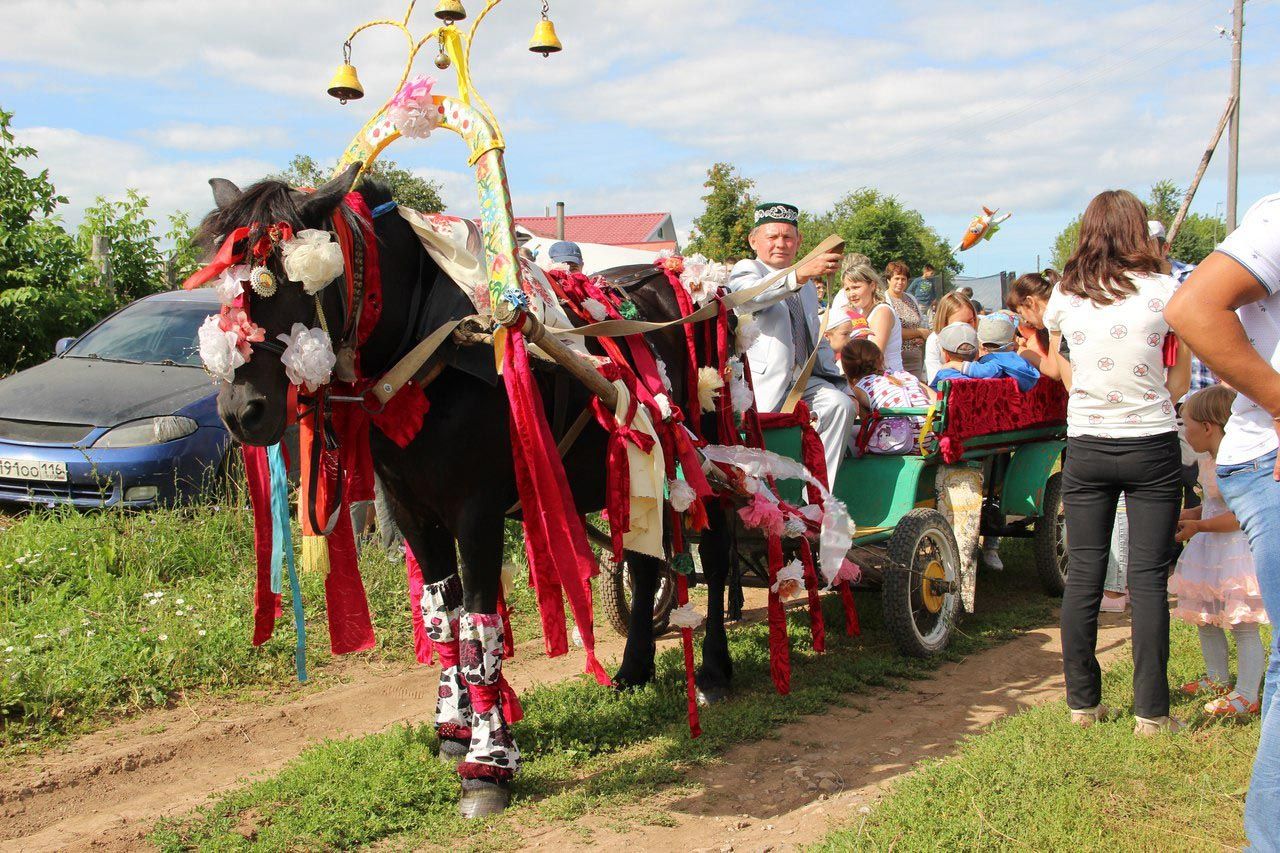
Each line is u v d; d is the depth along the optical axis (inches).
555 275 171.9
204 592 237.6
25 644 205.8
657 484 154.5
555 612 141.7
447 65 152.5
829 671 207.9
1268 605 111.0
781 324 231.9
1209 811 134.6
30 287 429.7
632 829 142.6
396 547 271.7
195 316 334.6
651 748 171.5
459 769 150.0
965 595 232.7
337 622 155.3
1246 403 113.3
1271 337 107.2
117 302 470.6
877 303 316.2
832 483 223.5
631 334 170.7
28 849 140.8
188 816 147.0
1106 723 165.3
